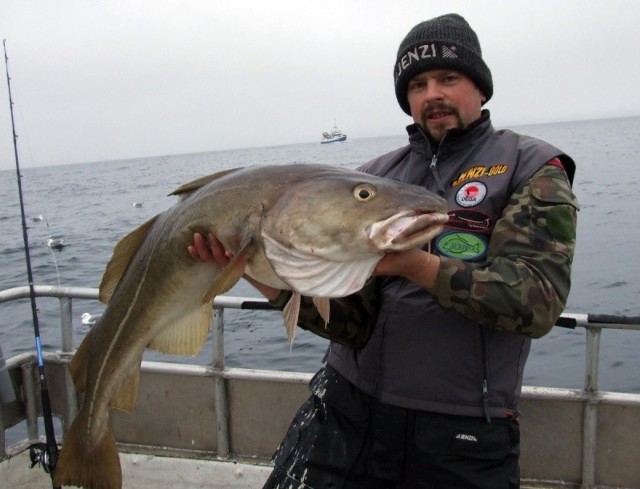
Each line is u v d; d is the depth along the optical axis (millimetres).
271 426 3336
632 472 2871
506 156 2021
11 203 36875
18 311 8773
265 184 1913
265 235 1847
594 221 15680
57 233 19312
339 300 2139
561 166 1940
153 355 6297
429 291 1789
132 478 3283
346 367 2225
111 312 2316
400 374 2023
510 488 1973
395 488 2111
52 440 3102
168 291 2146
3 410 3402
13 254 15133
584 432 2895
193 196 2086
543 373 5879
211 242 1974
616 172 30625
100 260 13688
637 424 2848
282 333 7113
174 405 3473
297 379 3219
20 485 3225
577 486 2951
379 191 1736
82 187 51719
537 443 2977
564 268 1803
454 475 1960
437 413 1979
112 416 3562
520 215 1865
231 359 6301
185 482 3242
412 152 2326
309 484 2170
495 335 1963
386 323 2074
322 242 1759
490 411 1946
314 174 1882
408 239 1662
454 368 1964
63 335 3539
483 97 2320
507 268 1771
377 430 2090
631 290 8797
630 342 6578
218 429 3373
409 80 2297
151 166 110125
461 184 2055
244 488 3182
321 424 2236
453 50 2158
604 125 177750
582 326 2771
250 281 2137
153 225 2283
